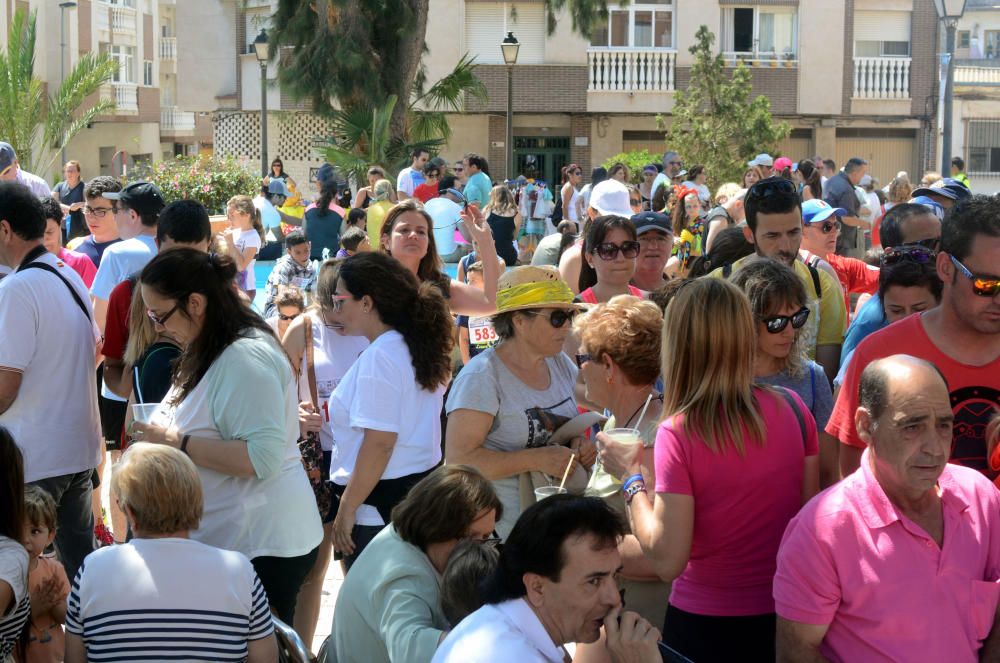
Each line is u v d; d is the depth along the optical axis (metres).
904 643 2.99
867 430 3.04
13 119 24.95
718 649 3.39
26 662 4.41
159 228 5.52
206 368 4.16
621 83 31.00
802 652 3.07
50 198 6.99
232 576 3.67
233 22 34.00
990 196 3.55
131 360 4.85
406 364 4.54
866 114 31.75
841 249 15.41
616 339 3.76
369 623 3.54
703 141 26.06
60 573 4.63
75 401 5.25
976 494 3.12
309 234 15.98
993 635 3.06
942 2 14.30
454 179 16.62
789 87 31.34
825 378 4.14
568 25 30.69
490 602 2.84
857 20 31.67
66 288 5.24
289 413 4.32
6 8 35.44
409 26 23.28
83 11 40.09
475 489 3.58
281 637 3.79
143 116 44.00
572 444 4.34
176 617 3.59
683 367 3.32
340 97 23.08
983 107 33.91
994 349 3.54
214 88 34.56
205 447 4.08
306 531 4.35
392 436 4.49
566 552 2.72
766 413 3.37
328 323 5.47
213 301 4.17
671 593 3.56
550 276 4.31
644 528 3.37
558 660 2.75
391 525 3.70
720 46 31.20
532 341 4.30
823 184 19.95
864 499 3.03
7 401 5.02
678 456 3.30
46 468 5.14
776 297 3.88
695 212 11.34
